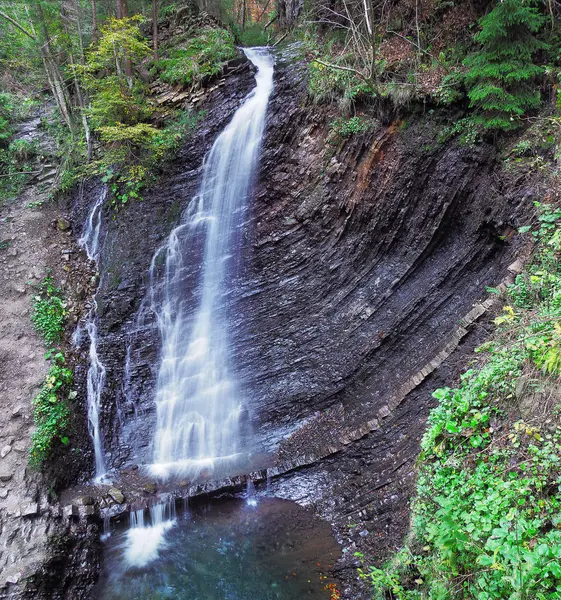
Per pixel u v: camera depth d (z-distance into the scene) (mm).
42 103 15102
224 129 11406
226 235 10258
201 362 9312
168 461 8305
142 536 6773
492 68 6727
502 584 3109
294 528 6426
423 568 4109
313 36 12391
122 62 12594
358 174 8695
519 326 4828
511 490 3527
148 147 11570
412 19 9312
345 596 5168
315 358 8375
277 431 8148
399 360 7418
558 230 5512
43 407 8125
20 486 7109
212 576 5879
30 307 9703
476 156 7383
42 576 5867
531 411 3979
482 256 7180
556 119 6516
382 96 8445
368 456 6688
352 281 8523
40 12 13312
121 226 11305
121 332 9844
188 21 14758
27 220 11594
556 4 7172
